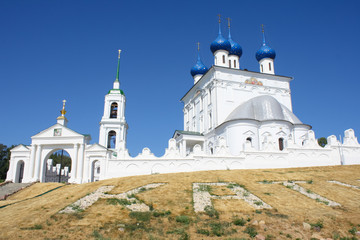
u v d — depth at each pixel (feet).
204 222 53.06
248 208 59.98
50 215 57.88
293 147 124.98
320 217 55.31
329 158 128.88
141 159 115.44
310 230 50.21
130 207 61.36
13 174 138.51
